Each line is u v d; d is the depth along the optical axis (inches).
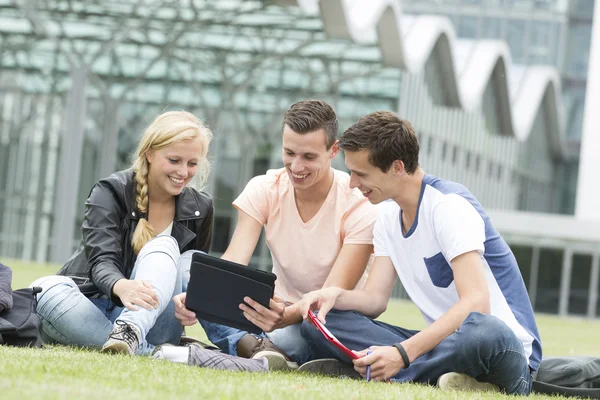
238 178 1844.2
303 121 299.9
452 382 259.1
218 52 1739.7
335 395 204.4
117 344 269.7
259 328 279.1
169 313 295.1
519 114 2258.9
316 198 320.8
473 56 2059.5
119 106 1809.8
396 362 260.8
